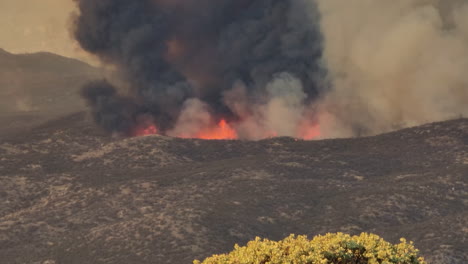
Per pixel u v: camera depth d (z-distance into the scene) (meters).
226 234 166.12
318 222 177.88
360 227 170.50
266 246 42.69
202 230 166.38
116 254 156.75
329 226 173.25
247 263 42.12
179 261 149.25
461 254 139.25
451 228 154.62
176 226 169.00
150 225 171.75
